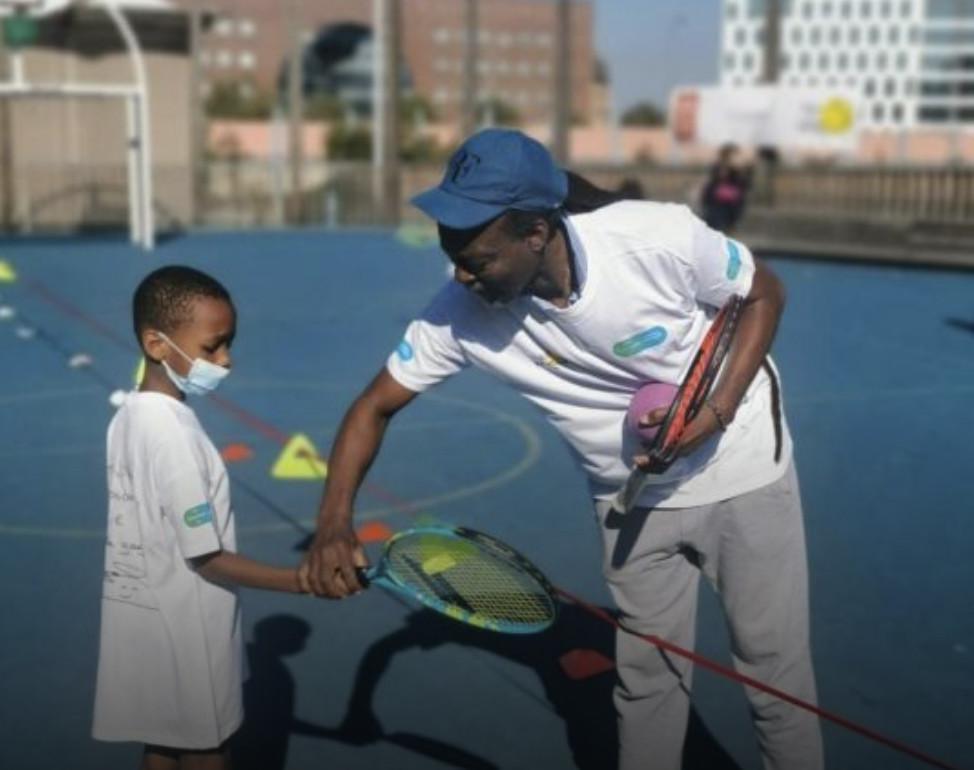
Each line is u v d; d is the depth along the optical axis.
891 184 23.36
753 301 3.09
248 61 86.44
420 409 9.15
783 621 3.29
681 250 2.98
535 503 6.78
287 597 5.34
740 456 3.21
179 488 3.01
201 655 3.11
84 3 21.17
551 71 91.19
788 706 3.31
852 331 13.14
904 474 7.36
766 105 30.36
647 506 3.28
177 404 3.12
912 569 5.69
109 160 28.23
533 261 2.87
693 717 4.27
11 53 23.25
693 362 2.95
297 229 28.45
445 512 6.62
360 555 3.06
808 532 6.24
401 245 23.97
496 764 3.96
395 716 4.28
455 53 90.00
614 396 3.19
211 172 33.34
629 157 57.62
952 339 12.59
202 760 3.22
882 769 3.90
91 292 16.25
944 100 58.94
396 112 31.42
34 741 4.12
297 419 8.94
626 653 3.44
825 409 9.23
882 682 4.52
